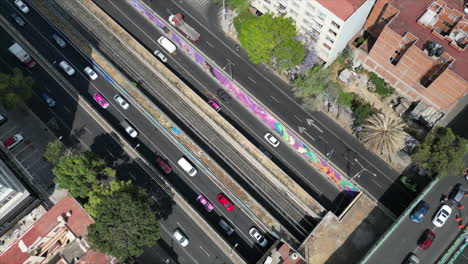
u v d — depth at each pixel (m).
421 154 98.38
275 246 97.44
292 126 113.00
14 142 110.62
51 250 95.44
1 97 107.56
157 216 103.81
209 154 111.31
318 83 112.56
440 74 98.25
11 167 107.56
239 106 117.06
